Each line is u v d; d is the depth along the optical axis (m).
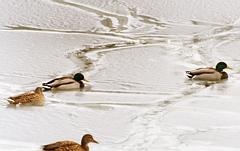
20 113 21.53
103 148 18.30
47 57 29.56
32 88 24.73
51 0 40.97
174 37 34.25
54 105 22.58
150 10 39.31
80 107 22.42
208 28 36.19
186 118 21.22
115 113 21.72
